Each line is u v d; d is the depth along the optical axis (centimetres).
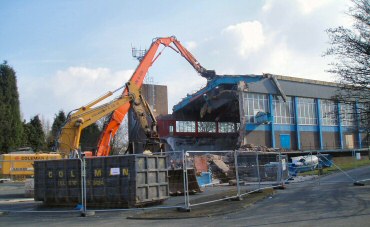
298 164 3700
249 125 5872
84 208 1482
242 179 2959
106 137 3269
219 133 8350
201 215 1309
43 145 7538
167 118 7725
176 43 5769
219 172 3566
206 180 2927
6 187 3045
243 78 5975
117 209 1484
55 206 1759
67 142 2920
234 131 8588
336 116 2127
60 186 1745
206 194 2077
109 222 1281
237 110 7338
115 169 1600
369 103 1988
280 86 6209
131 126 6556
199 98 6956
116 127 3316
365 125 2014
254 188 2191
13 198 2250
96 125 7888
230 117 8169
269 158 3266
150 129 3594
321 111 6775
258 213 1306
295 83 6419
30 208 1758
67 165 1744
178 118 7844
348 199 1530
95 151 3225
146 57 4075
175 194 2064
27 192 2302
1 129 5897
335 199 1552
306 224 1053
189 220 1243
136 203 1553
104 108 3181
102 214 1477
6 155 3544
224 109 7569
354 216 1136
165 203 1722
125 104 3384
